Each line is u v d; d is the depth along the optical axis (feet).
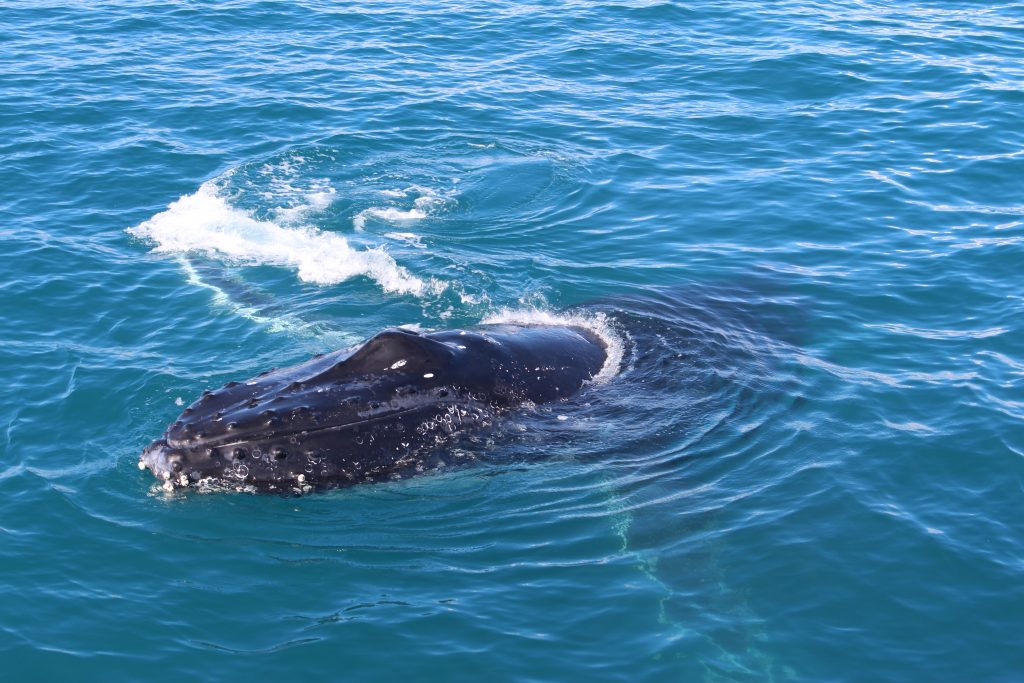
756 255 67.31
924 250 67.15
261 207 73.36
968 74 97.25
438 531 40.70
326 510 41.04
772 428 48.01
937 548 40.45
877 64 100.63
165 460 41.11
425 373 44.37
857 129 86.89
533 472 43.65
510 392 46.47
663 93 95.45
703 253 67.67
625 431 46.68
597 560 39.50
